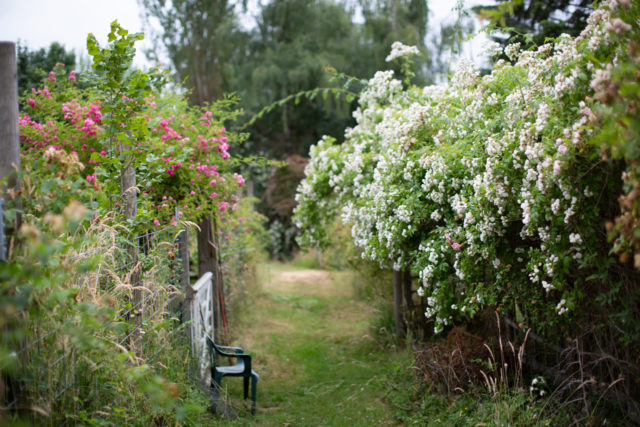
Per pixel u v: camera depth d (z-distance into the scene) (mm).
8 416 1668
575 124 2059
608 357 2545
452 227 3264
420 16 13805
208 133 4492
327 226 6543
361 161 4703
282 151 17203
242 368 3906
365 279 7133
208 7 14992
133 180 3115
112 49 2992
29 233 1616
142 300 2848
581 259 2334
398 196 3760
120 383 2275
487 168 2623
